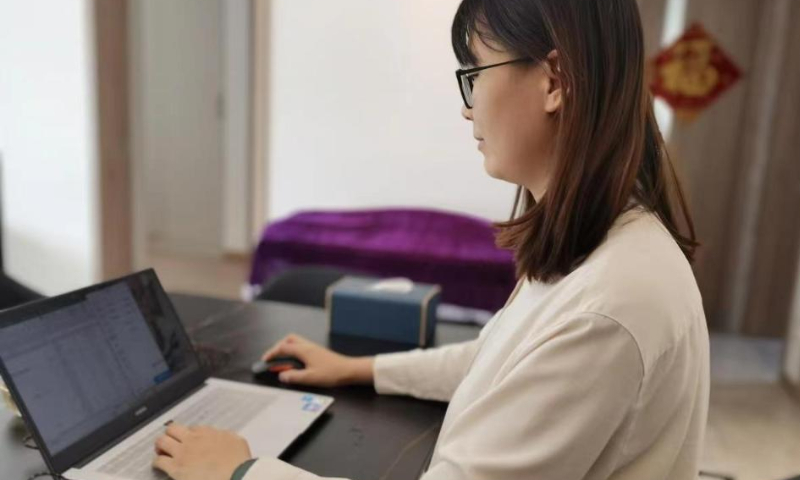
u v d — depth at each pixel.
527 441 0.62
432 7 3.35
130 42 3.48
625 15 0.67
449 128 3.43
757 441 2.68
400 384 1.15
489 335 0.90
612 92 0.66
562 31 0.65
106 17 3.30
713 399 3.09
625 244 0.66
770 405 3.05
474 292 2.95
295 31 3.52
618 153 0.67
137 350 1.00
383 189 3.57
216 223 5.39
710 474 1.48
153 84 5.27
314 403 1.08
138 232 3.71
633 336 0.59
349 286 1.56
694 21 3.79
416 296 1.49
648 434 0.63
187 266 5.02
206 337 1.44
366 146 3.55
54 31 3.26
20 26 3.31
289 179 3.68
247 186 5.23
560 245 0.69
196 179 5.37
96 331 0.94
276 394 1.11
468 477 0.63
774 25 3.71
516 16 0.68
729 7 3.75
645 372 0.60
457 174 3.47
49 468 0.80
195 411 1.02
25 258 3.54
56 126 3.36
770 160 3.88
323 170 3.63
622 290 0.61
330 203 3.65
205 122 5.24
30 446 0.92
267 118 3.70
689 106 3.88
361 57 3.47
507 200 3.42
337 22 3.46
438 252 3.04
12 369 0.79
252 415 1.02
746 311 4.08
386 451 0.96
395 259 3.05
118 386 0.94
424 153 3.48
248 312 1.64
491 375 0.74
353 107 3.53
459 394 0.82
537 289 0.76
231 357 1.31
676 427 0.65
